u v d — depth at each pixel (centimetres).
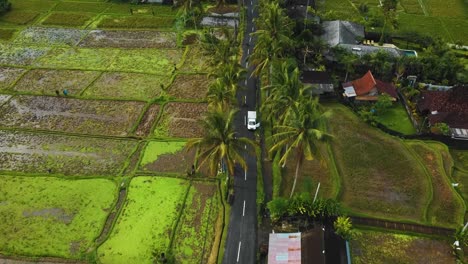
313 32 8256
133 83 7356
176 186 5219
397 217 4816
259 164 5475
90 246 4453
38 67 7800
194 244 4494
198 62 7981
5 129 6206
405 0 10550
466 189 5253
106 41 8756
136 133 6156
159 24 9406
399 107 6706
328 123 6312
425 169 5484
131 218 4784
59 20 9581
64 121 6400
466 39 8669
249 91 7031
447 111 6216
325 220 4581
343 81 7406
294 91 4816
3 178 5319
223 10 9875
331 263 3994
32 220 4744
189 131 6181
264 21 6938
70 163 5591
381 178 5375
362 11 9788
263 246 4362
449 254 4409
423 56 7419
